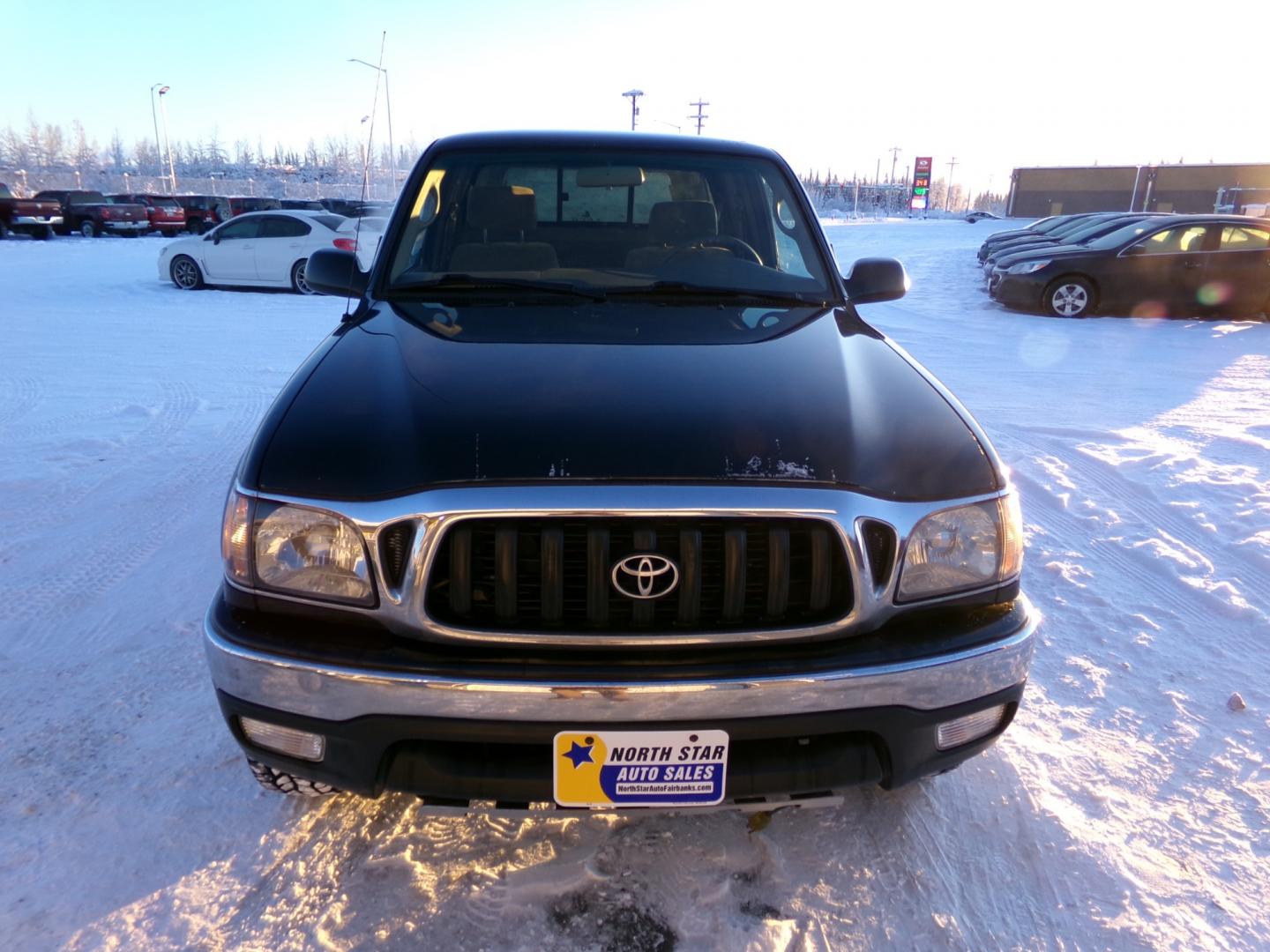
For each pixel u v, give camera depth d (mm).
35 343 8414
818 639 1703
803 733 1684
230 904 1868
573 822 2131
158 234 28078
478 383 1960
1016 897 1936
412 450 1727
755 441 1761
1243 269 10891
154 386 6645
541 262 2811
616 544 1648
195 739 2398
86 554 3582
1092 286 11258
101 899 1871
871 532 1696
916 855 2045
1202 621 3213
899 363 2283
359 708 1640
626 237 2977
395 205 2924
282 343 8641
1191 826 2160
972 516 1787
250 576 1725
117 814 2113
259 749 1795
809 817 2158
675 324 2424
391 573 1649
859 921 1862
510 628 1645
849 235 32281
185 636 2947
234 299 11953
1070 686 2770
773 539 1649
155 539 3742
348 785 1728
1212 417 6184
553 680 1599
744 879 1968
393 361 2102
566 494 1618
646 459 1684
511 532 1618
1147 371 7859
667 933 1821
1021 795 2240
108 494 4293
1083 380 7445
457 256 2807
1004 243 16984
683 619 1659
